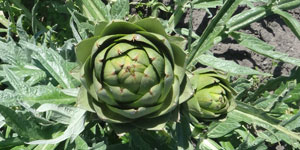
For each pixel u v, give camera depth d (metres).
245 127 0.92
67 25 0.94
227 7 0.77
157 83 0.63
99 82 0.62
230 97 0.70
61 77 0.75
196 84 0.69
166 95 0.64
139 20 0.62
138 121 0.65
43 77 0.79
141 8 1.01
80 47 0.62
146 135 0.77
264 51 0.83
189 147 0.75
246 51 0.99
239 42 0.84
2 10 0.94
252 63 0.99
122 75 0.62
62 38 0.94
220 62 0.82
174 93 0.64
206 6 0.88
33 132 0.72
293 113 0.95
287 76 0.84
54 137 0.74
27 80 0.79
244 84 0.84
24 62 0.79
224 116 0.71
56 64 0.75
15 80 0.72
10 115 0.70
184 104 0.70
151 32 0.63
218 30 0.78
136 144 0.76
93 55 0.62
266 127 0.80
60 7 0.88
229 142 0.85
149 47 0.63
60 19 0.94
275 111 0.83
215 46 1.00
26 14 0.92
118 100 0.63
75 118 0.71
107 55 0.63
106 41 0.63
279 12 0.83
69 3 0.88
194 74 0.70
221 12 0.77
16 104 0.74
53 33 0.94
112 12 0.83
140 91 0.62
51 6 0.94
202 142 0.83
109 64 0.62
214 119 0.71
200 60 0.82
